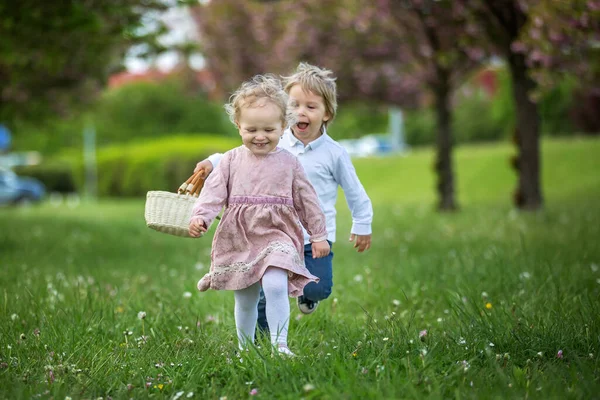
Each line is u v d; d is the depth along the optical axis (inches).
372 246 458.9
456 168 1187.9
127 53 580.7
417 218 671.8
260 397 147.7
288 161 186.5
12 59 536.4
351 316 239.9
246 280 179.8
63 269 365.7
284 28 917.8
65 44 532.4
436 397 138.6
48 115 829.8
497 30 581.6
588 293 239.8
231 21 951.6
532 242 401.1
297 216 187.9
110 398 155.5
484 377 155.8
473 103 2117.4
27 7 449.1
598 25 405.7
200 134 2192.4
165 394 158.4
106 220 771.4
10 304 246.5
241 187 183.9
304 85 204.1
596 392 141.4
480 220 586.2
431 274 299.6
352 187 206.4
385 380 149.0
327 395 141.8
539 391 144.6
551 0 381.7
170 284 305.3
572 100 1488.7
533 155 619.5
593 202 737.6
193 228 177.8
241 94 183.8
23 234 590.2
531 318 206.4
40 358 185.0
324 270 202.4
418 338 183.2
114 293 281.6
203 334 203.0
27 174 1823.3
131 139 2175.2
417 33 711.1
